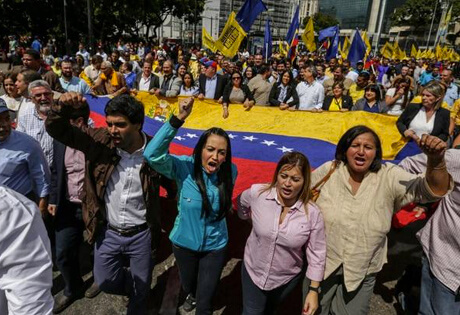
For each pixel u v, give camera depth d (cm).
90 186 235
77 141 226
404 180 210
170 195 276
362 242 219
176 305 302
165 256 374
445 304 230
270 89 676
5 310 128
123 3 3086
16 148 261
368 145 208
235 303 311
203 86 677
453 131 443
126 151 232
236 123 491
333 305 243
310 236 218
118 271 255
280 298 239
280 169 214
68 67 550
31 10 2891
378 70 1628
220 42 845
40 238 128
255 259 229
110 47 3175
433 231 236
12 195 124
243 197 241
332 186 228
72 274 299
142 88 686
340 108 585
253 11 866
